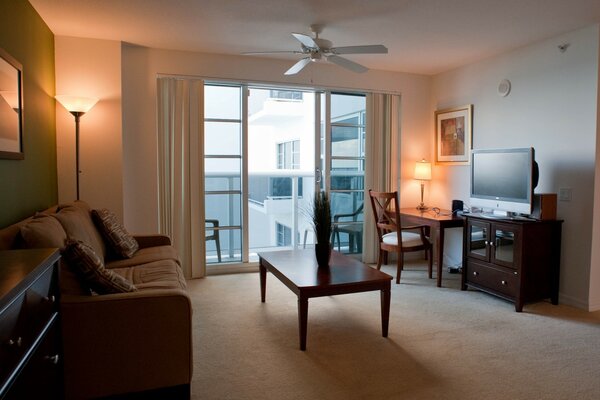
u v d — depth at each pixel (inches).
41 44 142.6
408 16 141.6
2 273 54.2
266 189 277.9
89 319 82.1
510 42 168.9
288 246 277.7
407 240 185.8
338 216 222.4
